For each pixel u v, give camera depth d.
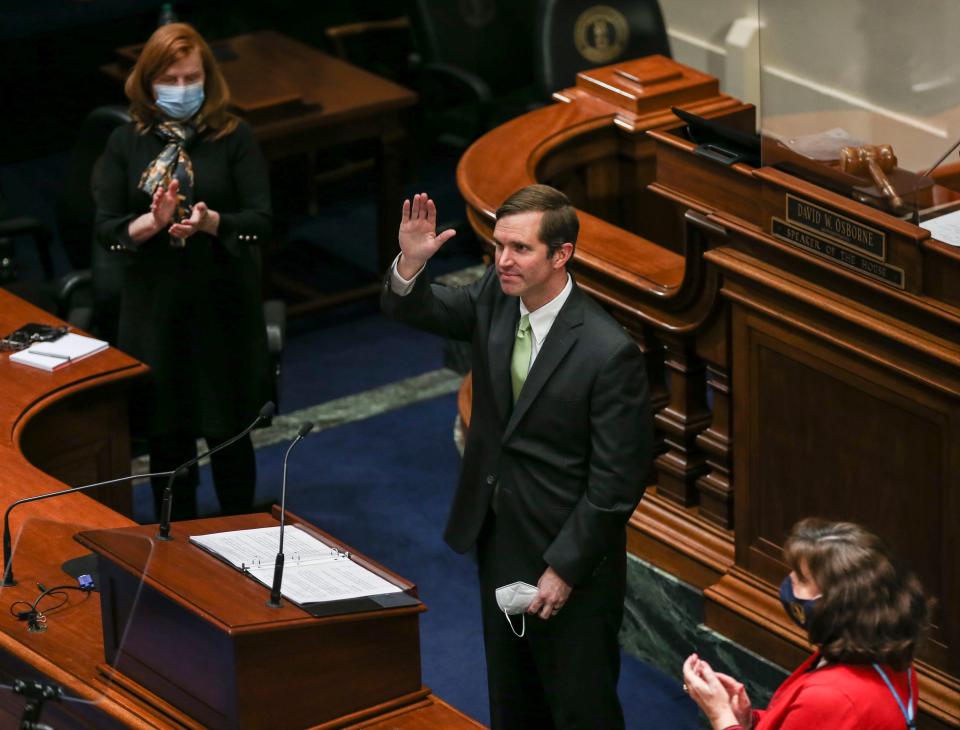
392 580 11.60
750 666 15.74
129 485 18.28
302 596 10.95
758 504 15.34
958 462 13.26
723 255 14.66
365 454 22.44
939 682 13.95
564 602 12.93
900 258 13.05
